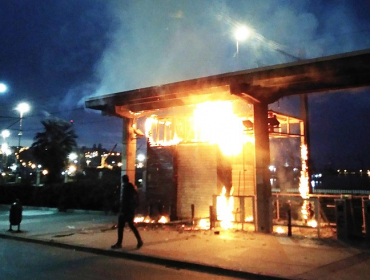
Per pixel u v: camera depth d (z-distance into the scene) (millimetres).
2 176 60094
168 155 16984
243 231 12891
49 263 9188
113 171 40562
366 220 11102
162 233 12852
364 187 30875
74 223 16484
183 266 8742
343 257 9008
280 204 16531
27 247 11594
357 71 10711
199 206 16016
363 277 7340
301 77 11266
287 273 7645
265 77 11453
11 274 8008
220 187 15688
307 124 16500
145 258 9445
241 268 8062
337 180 32281
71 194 23516
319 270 7852
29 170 59688
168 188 16828
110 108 15156
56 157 37375
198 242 11078
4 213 22219
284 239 11359
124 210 10500
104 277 7781
